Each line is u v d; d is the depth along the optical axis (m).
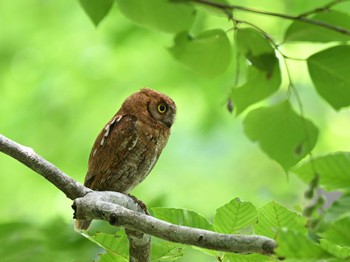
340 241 5.41
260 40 6.58
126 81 19.55
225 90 19.22
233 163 20.50
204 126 20.06
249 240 6.40
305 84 19.25
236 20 6.53
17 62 19.78
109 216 6.86
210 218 16.88
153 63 19.45
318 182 5.38
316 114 20.36
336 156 5.51
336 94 6.56
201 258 11.56
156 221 6.73
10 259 9.79
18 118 19.50
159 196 11.98
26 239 10.10
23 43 19.73
